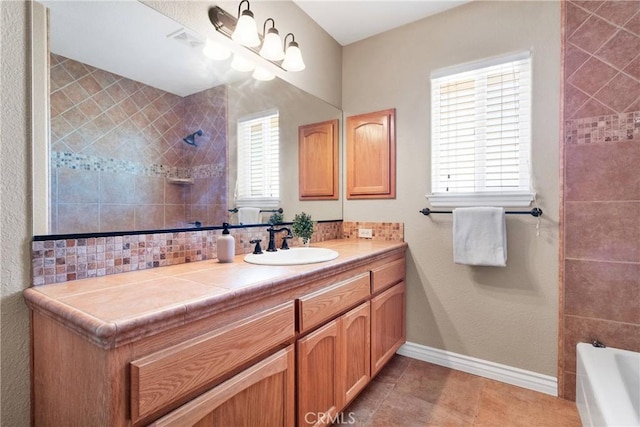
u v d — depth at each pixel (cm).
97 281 103
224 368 88
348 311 150
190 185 142
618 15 156
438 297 208
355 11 205
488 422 152
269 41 162
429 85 209
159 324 73
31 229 96
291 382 113
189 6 139
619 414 106
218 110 154
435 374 196
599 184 161
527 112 181
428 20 210
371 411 161
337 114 240
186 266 130
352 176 242
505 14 185
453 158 204
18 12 95
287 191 196
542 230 175
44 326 88
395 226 223
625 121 154
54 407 85
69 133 105
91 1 111
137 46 123
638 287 153
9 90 93
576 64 165
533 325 179
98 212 112
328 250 174
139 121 124
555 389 173
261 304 102
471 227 185
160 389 73
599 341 162
